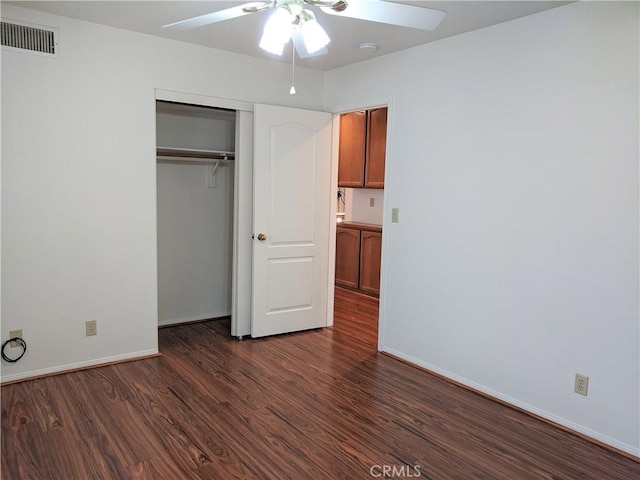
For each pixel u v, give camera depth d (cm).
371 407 296
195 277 459
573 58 264
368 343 413
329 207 440
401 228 372
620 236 250
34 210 311
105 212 337
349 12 195
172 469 227
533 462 242
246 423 271
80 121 322
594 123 257
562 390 278
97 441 249
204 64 370
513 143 294
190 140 443
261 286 409
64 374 329
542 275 284
